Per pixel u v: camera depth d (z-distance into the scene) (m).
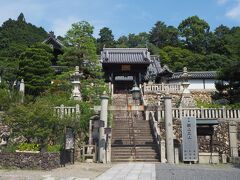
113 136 20.23
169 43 74.12
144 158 17.88
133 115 25.11
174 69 55.44
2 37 60.25
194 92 36.44
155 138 19.58
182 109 21.34
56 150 14.98
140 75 37.59
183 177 10.88
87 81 29.25
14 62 36.22
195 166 15.87
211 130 19.19
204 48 66.38
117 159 17.73
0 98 19.03
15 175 11.47
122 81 40.84
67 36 31.23
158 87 31.48
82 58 30.81
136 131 20.97
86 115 20.00
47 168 13.47
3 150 14.77
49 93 25.69
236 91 25.03
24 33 64.44
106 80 37.31
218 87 26.28
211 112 21.14
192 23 70.50
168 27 79.69
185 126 18.25
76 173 12.30
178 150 18.67
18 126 15.41
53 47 39.69
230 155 19.72
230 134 20.22
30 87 26.59
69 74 28.47
